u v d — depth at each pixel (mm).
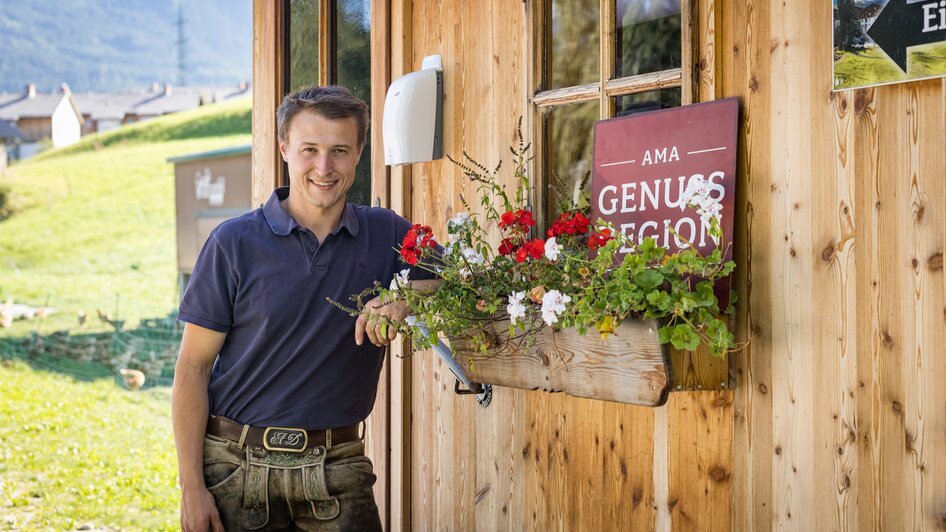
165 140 33281
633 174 2434
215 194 14930
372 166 3500
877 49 1986
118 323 18312
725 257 2201
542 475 2807
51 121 34719
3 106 35156
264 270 2252
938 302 1912
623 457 2555
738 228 2246
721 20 2289
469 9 3070
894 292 1978
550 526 2779
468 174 2803
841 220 2062
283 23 4129
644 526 2496
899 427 1971
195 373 2266
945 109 1897
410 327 2299
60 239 28344
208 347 2266
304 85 3994
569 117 2723
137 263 27438
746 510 2248
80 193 30281
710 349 2025
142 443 10469
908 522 1956
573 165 2703
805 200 2123
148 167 31750
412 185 3316
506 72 2926
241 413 2260
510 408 2914
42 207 29797
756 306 2219
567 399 2725
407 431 3330
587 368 2217
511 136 2906
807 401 2123
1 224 29125
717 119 2248
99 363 17438
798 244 2137
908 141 1951
